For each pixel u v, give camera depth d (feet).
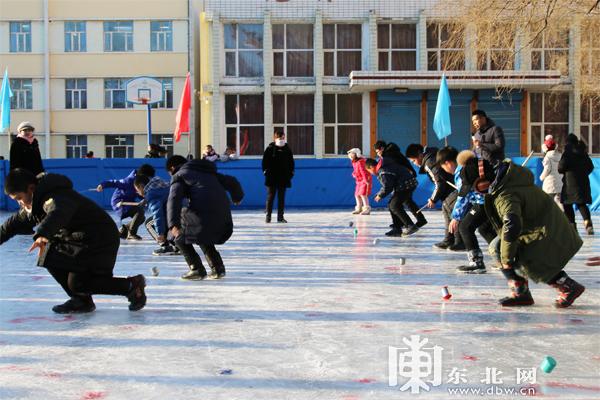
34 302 20.84
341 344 15.69
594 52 71.77
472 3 48.47
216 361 14.38
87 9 114.52
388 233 40.04
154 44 115.24
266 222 50.16
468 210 26.23
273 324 17.70
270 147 49.55
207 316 18.67
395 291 22.33
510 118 90.84
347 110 92.48
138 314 18.98
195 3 119.44
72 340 16.15
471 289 22.61
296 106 92.63
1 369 13.88
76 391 12.54
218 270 24.99
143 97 93.04
